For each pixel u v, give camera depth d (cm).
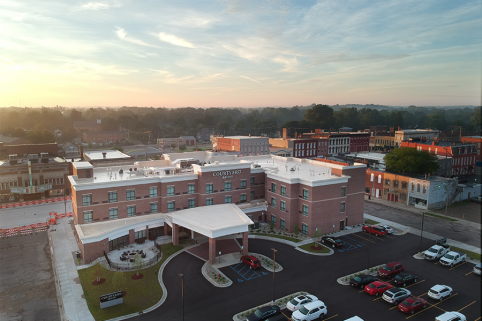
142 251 5128
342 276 4534
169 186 5991
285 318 3416
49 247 5509
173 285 4231
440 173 10238
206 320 3506
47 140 16312
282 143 14175
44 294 4044
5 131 18950
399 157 8719
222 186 6325
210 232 4756
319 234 5516
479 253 5294
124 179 5956
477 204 8112
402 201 8244
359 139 15600
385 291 3994
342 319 3575
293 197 6078
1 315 3600
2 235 6034
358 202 6606
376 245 5622
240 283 4297
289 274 4572
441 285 4091
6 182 8444
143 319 3522
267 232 6166
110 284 4228
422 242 5747
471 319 3572
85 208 5428
